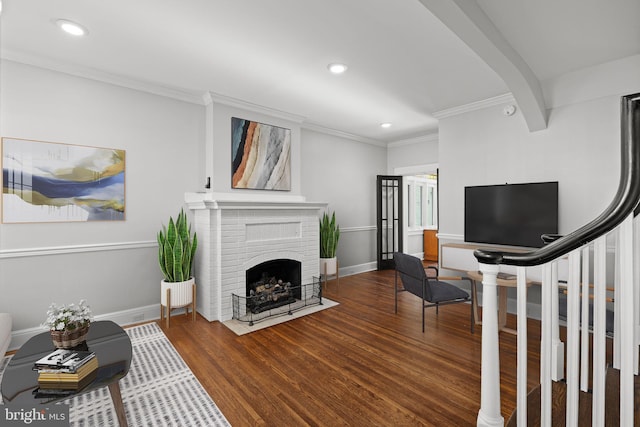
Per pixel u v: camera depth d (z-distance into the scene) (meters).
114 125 3.10
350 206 5.65
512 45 2.48
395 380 2.16
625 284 0.98
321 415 1.80
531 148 3.38
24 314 2.69
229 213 3.36
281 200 4.03
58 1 1.95
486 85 3.28
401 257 3.29
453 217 4.06
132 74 3.03
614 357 1.49
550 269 1.11
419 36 2.36
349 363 2.40
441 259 3.96
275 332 3.01
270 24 2.20
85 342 1.94
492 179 3.69
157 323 3.23
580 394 1.30
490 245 3.63
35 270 2.73
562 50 2.59
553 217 3.18
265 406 1.88
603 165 2.93
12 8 2.02
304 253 4.11
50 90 2.77
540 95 3.16
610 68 2.83
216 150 3.60
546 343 1.11
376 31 2.28
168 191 3.44
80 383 1.51
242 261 3.47
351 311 3.64
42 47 2.53
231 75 3.04
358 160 5.77
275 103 3.85
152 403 1.91
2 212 2.58
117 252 3.14
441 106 3.94
